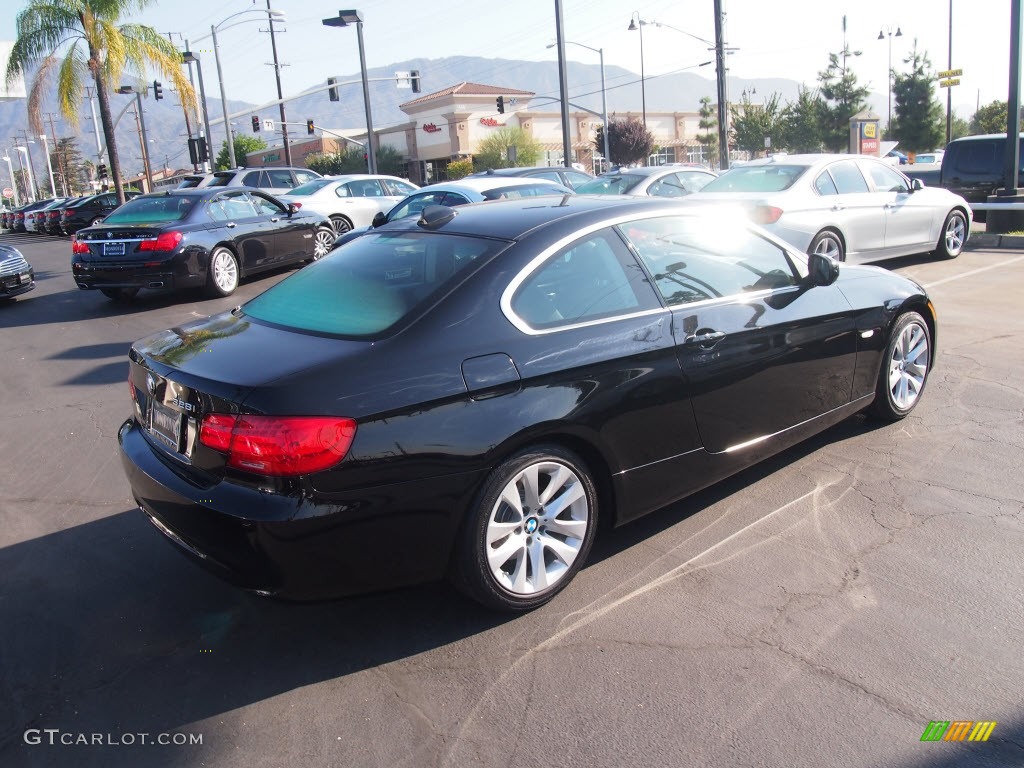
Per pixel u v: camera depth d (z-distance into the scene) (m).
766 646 2.91
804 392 4.13
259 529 2.64
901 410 4.94
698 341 3.56
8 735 2.64
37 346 8.90
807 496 4.08
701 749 2.44
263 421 2.66
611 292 3.41
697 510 4.00
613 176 12.70
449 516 2.88
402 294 3.18
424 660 2.94
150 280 10.53
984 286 8.94
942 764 2.34
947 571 3.34
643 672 2.81
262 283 12.51
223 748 2.55
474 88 59.69
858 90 44.91
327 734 2.59
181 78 23.39
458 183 11.73
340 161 61.25
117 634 3.20
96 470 5.03
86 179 141.75
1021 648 2.83
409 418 2.78
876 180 9.98
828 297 4.29
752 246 4.09
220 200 11.51
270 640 3.12
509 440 2.94
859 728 2.50
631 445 3.35
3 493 4.71
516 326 3.09
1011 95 12.52
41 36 21.42
